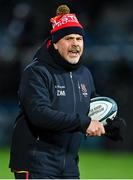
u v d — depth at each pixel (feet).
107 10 188.96
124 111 136.15
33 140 47.50
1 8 184.85
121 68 159.84
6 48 164.76
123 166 114.52
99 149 140.26
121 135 50.96
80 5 179.22
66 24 48.03
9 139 149.38
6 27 182.09
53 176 47.39
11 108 158.10
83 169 109.81
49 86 47.70
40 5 174.19
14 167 48.06
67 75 48.62
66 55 48.03
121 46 171.53
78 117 46.01
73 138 48.19
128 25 184.65
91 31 178.19
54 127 46.01
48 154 47.47
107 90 147.43
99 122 46.98
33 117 46.29
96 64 162.91
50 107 46.83
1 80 162.20
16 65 161.89
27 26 164.04
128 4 191.93
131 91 143.23
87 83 50.47
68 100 48.21
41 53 48.70
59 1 174.40
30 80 47.32
